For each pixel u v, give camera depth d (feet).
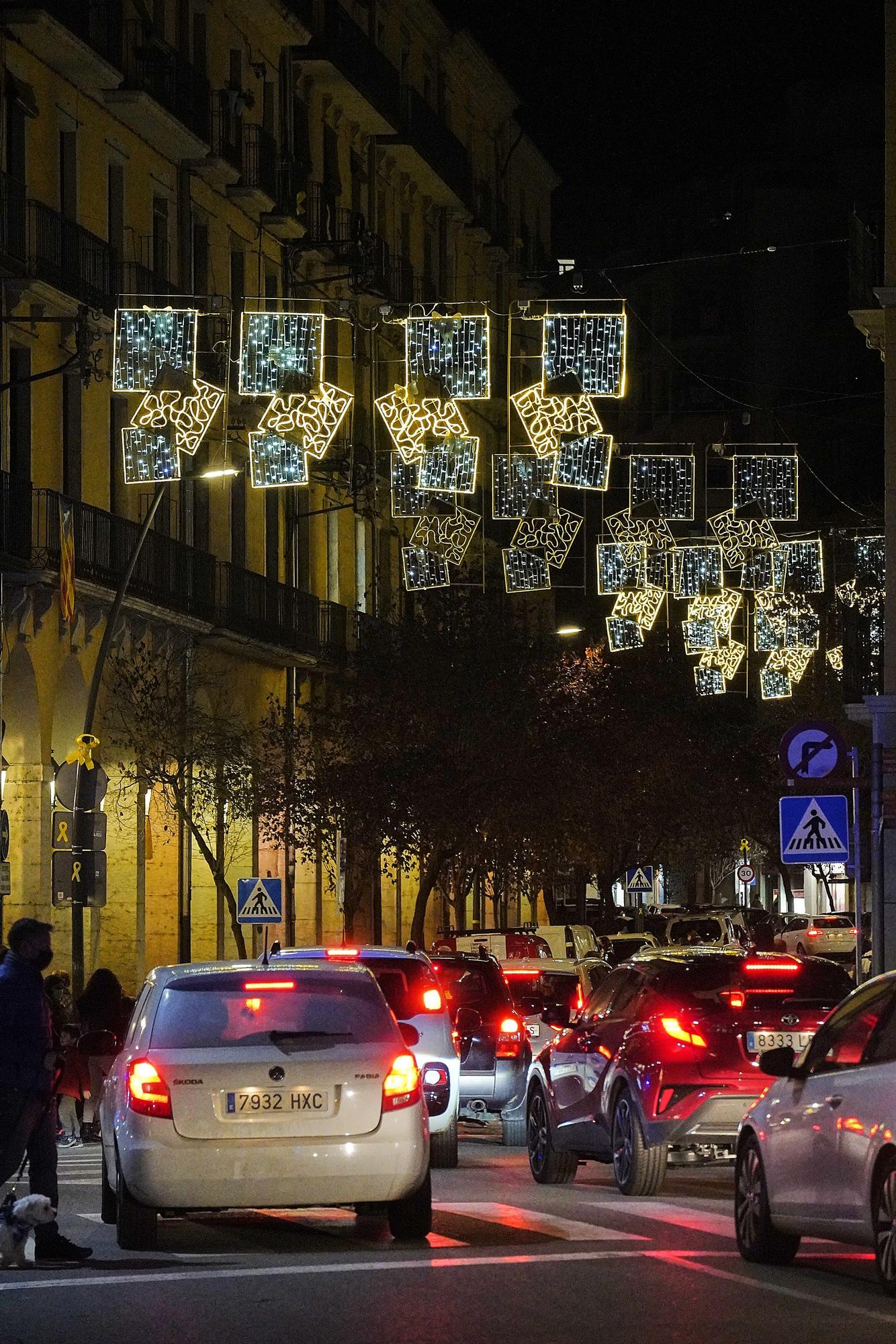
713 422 553.64
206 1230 77.61
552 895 374.43
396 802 233.35
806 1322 54.08
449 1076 105.29
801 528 489.67
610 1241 71.10
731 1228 75.82
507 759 239.91
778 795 377.50
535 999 127.85
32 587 185.88
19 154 189.78
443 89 332.60
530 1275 62.69
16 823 190.70
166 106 215.92
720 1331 52.75
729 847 400.67
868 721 171.12
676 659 362.94
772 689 331.98
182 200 226.17
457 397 166.61
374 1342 51.47
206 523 231.71
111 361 204.44
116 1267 66.13
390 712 240.12
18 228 185.78
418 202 316.19
